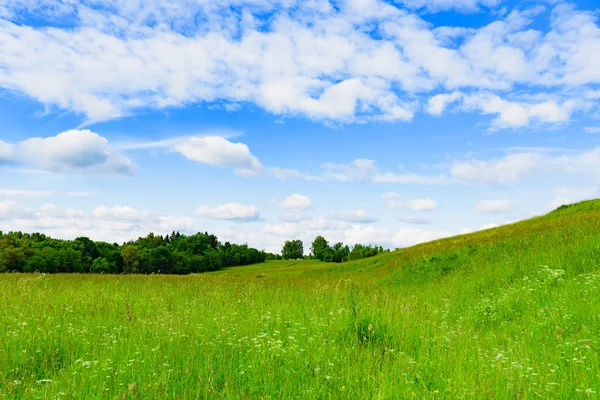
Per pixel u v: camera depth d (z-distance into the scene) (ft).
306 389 18.04
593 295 34.22
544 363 20.83
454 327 35.45
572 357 21.84
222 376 19.76
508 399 16.43
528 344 25.88
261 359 21.27
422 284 72.38
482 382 17.66
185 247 470.39
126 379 18.70
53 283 58.29
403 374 19.52
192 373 19.72
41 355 22.49
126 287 56.44
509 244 74.08
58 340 24.72
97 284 59.57
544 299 38.63
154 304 40.73
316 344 24.41
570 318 29.76
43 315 30.89
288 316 34.01
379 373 19.77
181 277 83.82
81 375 18.56
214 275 99.66
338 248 546.26
